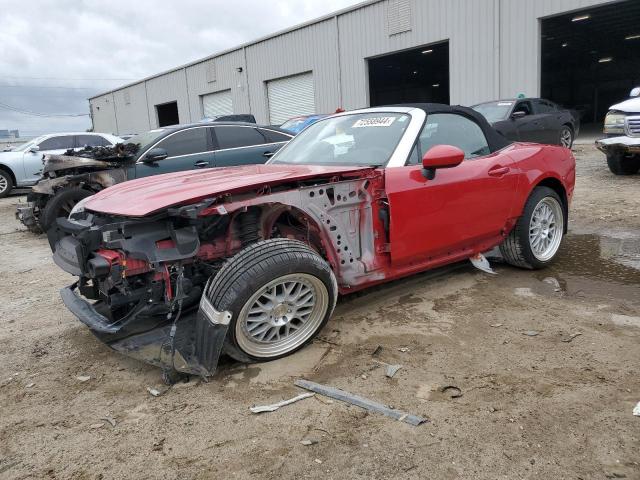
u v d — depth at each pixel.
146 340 2.99
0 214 11.01
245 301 2.79
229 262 2.88
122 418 2.61
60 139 13.88
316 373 2.93
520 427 2.34
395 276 3.63
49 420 2.64
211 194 2.79
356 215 3.37
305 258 2.96
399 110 3.99
